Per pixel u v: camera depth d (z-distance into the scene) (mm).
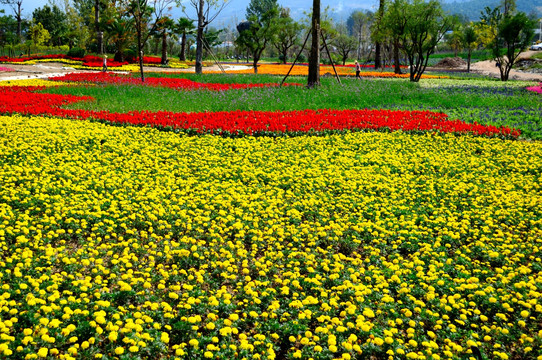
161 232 6445
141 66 23312
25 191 7176
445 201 8008
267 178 8859
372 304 4750
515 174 9539
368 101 18375
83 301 4480
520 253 6043
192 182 8375
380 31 39031
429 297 4836
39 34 47938
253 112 14375
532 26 30641
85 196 7148
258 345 4152
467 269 5738
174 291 5027
